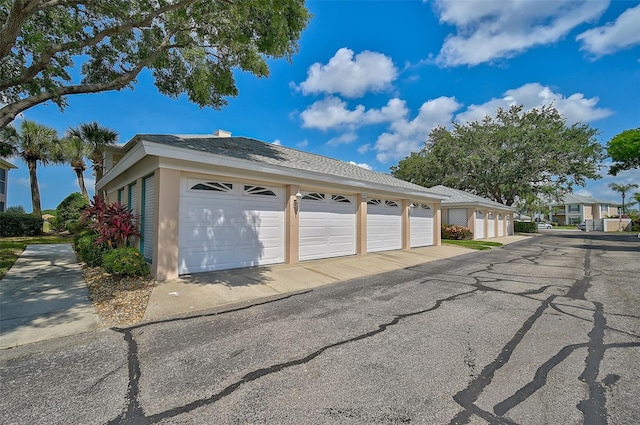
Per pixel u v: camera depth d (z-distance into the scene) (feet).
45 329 13.14
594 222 134.82
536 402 8.00
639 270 29.14
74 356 10.63
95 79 33.88
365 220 37.50
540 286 22.09
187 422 7.08
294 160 33.73
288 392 8.39
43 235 62.13
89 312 15.31
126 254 21.94
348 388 8.61
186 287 20.04
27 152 67.31
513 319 14.79
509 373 9.55
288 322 14.23
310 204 32.45
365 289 21.03
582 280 24.31
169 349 11.21
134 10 26.25
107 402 7.89
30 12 19.79
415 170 122.72
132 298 17.58
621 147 51.57
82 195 71.87
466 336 12.59
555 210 193.36
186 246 23.54
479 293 19.97
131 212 28.53
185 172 23.38
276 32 23.89
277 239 29.50
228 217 25.96
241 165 25.08
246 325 13.79
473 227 68.74
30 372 9.48
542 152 93.09
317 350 11.17
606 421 7.20
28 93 31.63
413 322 14.30
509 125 101.24
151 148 20.67
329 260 32.99
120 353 10.87
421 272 27.81
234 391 8.43
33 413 7.41
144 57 32.30
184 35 29.25
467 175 106.32
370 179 38.91
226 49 29.94
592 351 11.18
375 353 10.93
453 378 9.23
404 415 7.40
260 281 22.39
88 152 67.62
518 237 84.23
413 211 47.57
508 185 100.48
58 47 24.58
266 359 10.43
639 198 149.18
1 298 17.52
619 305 17.21
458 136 108.37
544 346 11.60
